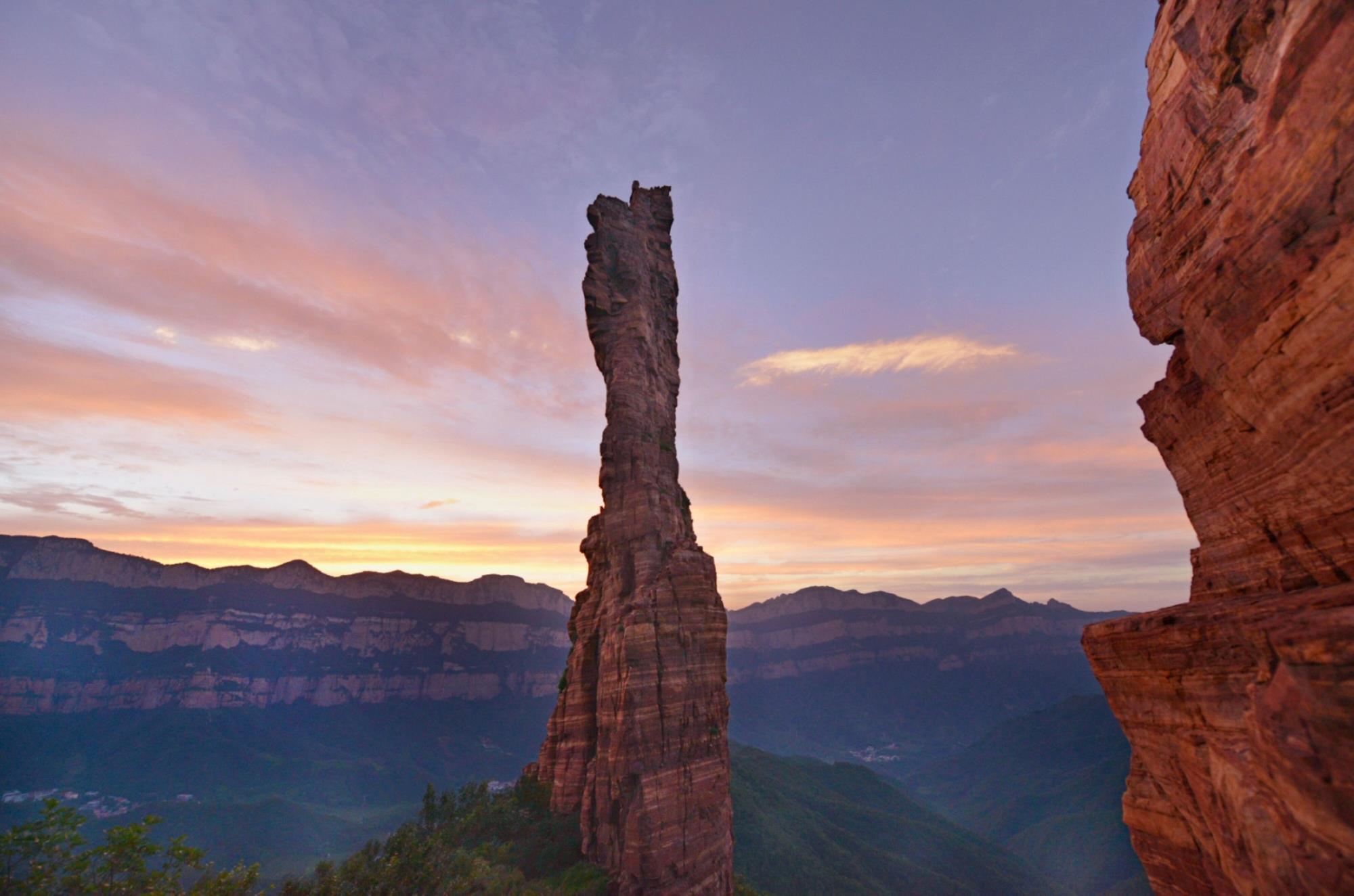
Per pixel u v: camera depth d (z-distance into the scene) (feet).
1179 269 39.14
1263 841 24.38
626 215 279.28
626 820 167.84
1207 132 35.42
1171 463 43.27
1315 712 20.18
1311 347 26.78
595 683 220.64
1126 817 41.11
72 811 84.53
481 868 158.51
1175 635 33.81
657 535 216.95
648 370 251.80
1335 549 28.45
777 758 649.61
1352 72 22.71
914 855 455.63
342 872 140.97
